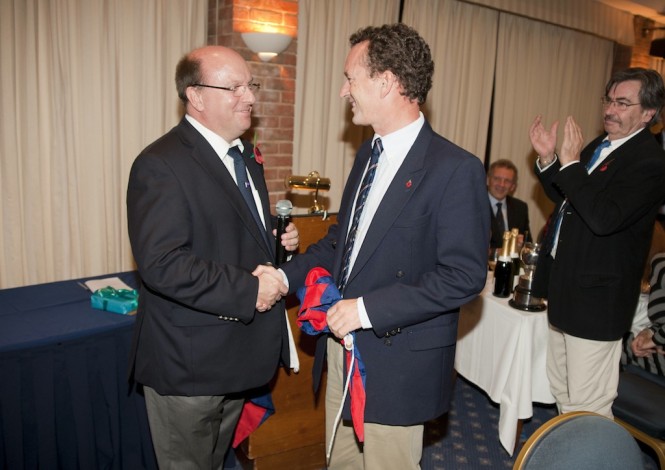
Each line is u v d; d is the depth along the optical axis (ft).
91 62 10.11
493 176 11.65
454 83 15.55
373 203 4.90
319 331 4.96
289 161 12.19
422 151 4.66
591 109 19.22
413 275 4.66
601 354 6.88
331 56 13.05
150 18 10.57
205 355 5.01
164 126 11.08
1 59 9.22
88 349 6.22
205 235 4.90
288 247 5.80
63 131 10.05
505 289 8.18
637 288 6.86
